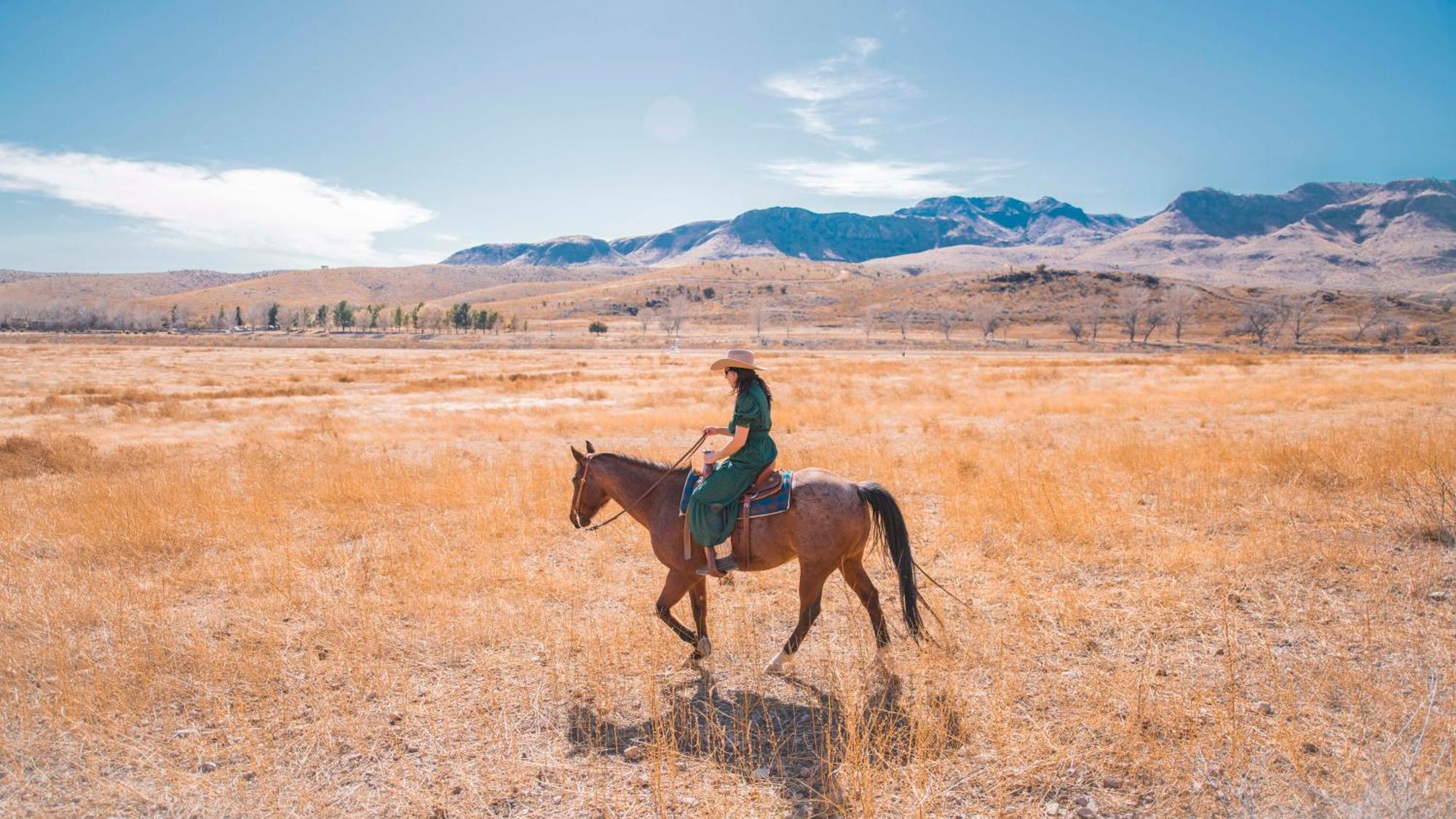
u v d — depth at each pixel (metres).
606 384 40.28
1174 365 47.84
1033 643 6.14
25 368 52.19
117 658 6.25
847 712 5.10
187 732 5.23
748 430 5.87
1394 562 7.47
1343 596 6.80
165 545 9.51
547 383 40.03
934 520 10.01
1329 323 167.88
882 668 5.91
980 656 5.99
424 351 95.19
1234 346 131.25
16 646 6.53
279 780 4.67
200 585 8.22
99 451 17.36
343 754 4.94
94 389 36.22
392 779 4.64
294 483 12.82
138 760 4.88
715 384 38.91
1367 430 14.34
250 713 5.45
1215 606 6.74
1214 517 9.26
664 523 6.20
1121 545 8.44
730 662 6.22
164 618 7.21
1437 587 6.83
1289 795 4.15
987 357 82.69
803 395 29.72
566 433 20.48
